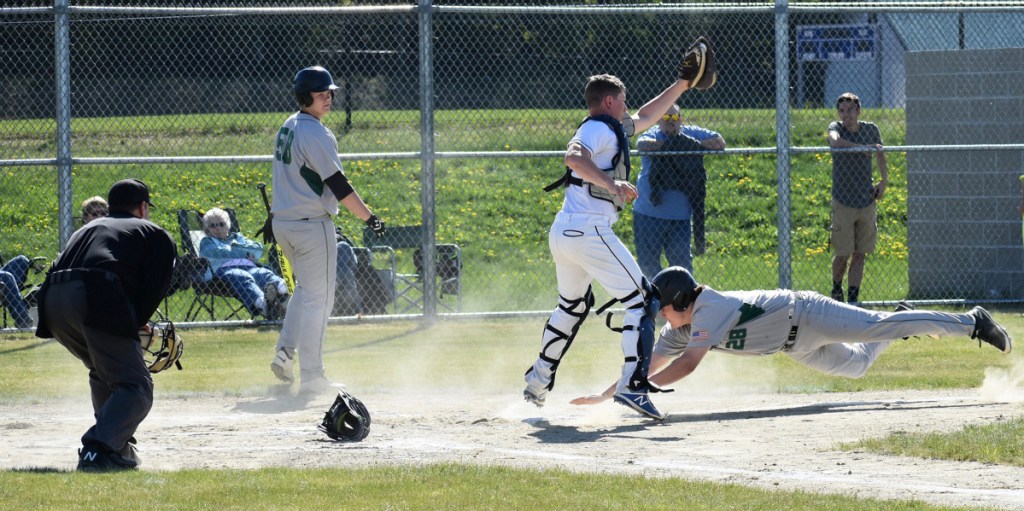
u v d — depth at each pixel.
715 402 30.28
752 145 76.69
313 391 31.67
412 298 53.09
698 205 45.59
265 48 68.88
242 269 45.34
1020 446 22.41
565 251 26.50
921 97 51.44
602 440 24.73
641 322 26.34
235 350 39.38
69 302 21.44
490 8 43.38
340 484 19.67
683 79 27.83
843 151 45.16
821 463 21.70
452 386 33.09
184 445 24.61
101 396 22.72
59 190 41.69
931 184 51.09
